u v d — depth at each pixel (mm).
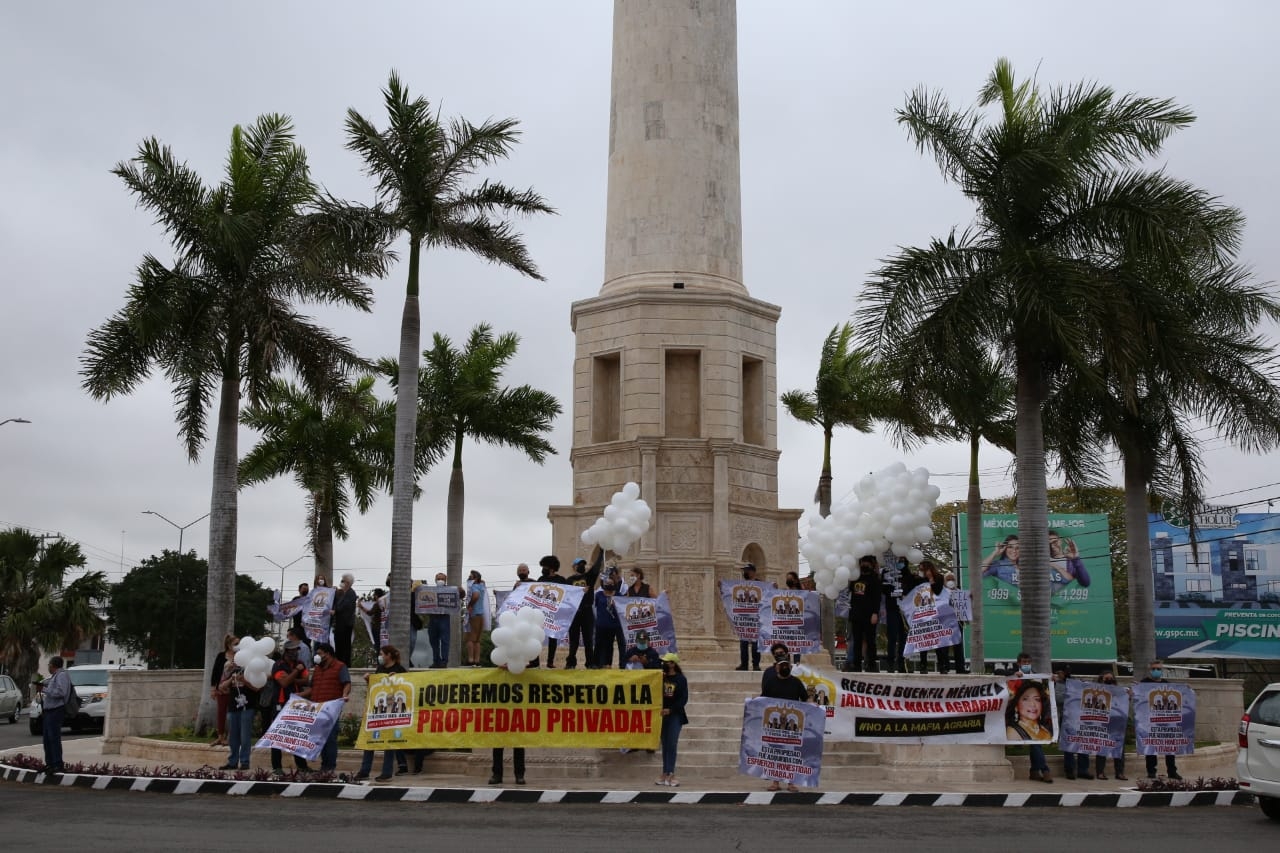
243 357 30438
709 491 33969
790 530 35562
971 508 37781
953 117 27438
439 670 21328
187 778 20906
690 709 25641
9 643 61594
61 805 18328
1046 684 23406
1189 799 20734
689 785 21312
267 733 21359
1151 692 24156
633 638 24531
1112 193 26641
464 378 42312
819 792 19922
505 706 21047
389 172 28516
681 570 33219
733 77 36969
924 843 15227
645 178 35750
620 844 14742
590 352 35688
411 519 27859
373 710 21438
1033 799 19922
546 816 17469
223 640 28672
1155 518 68938
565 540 34906
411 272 28828
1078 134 26750
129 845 14164
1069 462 31188
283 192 30625
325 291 30766
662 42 36219
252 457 43156
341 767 24000
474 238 29078
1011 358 27438
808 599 26250
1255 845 15617
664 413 34594
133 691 28562
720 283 35562
